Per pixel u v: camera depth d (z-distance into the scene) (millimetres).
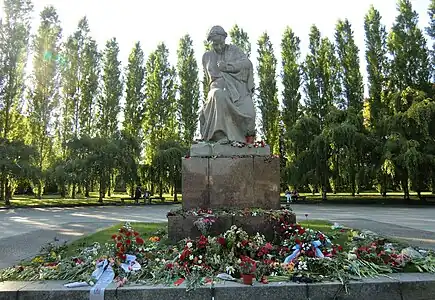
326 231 8234
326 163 27125
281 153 34844
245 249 4863
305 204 27078
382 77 31297
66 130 33219
